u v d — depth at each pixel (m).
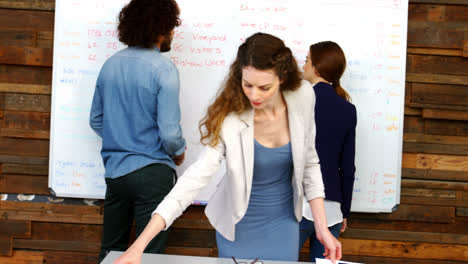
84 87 2.47
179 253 2.60
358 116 2.47
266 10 2.42
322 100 1.95
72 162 2.51
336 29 2.43
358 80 2.45
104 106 2.06
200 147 2.50
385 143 2.48
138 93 1.99
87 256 2.61
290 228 1.61
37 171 2.55
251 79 1.25
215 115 1.39
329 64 2.05
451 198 2.55
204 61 2.46
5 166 2.55
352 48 2.44
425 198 2.56
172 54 2.45
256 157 1.48
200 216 2.57
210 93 2.47
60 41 2.44
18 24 2.51
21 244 2.60
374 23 2.42
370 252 2.60
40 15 2.50
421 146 2.53
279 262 1.36
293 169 1.53
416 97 2.49
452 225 2.59
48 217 2.58
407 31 2.46
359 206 2.51
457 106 2.49
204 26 2.44
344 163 2.01
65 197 2.58
